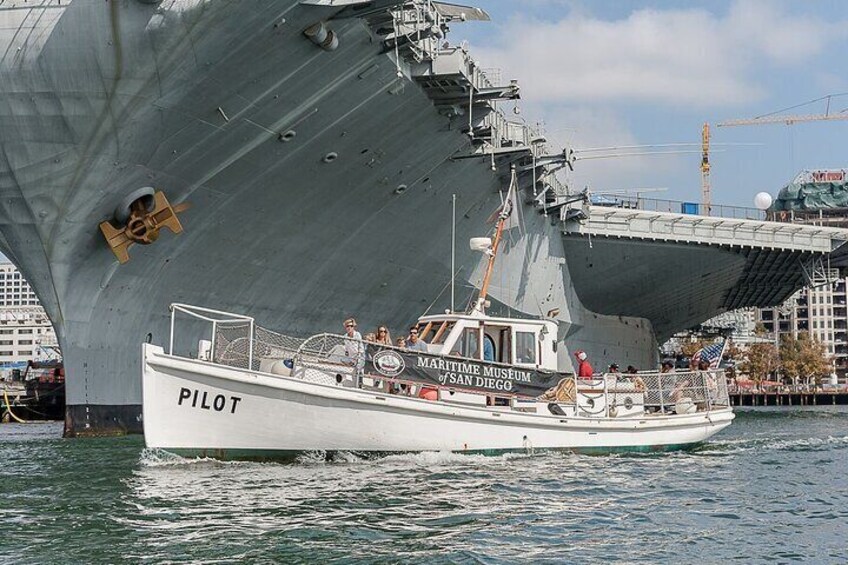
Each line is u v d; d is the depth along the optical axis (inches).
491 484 1043.3
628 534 810.8
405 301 2554.1
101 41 1354.6
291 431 1167.6
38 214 1509.6
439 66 1749.5
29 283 1632.6
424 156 2038.6
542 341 1344.7
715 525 861.2
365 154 1865.2
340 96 1646.2
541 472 1152.2
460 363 1261.1
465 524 827.4
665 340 5905.5
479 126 2114.9
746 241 3580.2
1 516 853.8
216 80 1443.2
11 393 3767.2
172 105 1441.9
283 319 2142.0
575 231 3324.3
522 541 770.2
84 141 1440.7
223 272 1867.6
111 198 1529.3
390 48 1605.6
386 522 828.0
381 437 1203.9
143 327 1774.1
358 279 2281.0
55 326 1652.3
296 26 1418.6
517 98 1947.6
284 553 712.4
